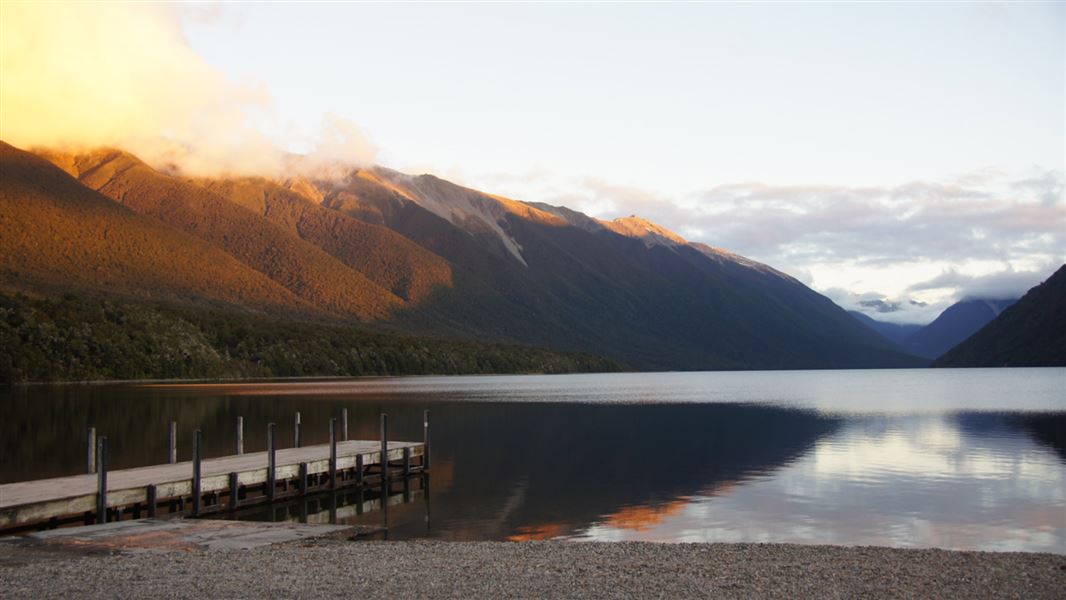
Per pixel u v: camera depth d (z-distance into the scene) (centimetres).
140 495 2647
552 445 5150
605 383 17350
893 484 3578
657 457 4544
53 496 2484
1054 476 3775
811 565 1916
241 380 14525
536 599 1612
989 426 6334
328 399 9112
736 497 3291
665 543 2212
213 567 1852
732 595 1656
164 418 6556
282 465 3203
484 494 3388
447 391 11738
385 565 1891
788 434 5803
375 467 3888
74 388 10594
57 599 1579
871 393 12400
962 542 2525
